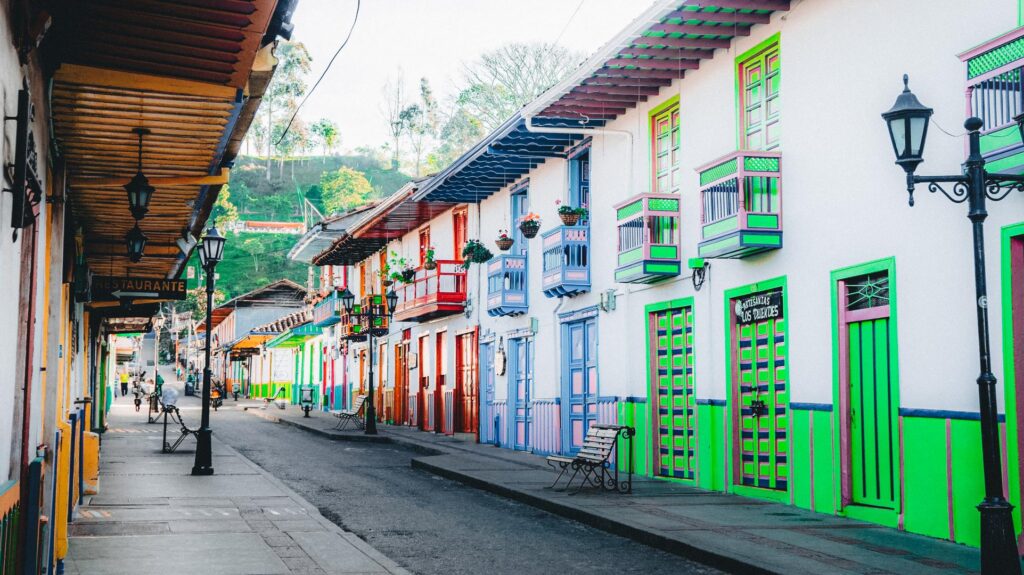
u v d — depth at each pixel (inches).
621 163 699.4
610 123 714.8
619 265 650.2
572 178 783.7
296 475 711.1
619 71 611.5
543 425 838.5
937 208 413.7
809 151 500.7
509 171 872.3
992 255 383.6
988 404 299.0
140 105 327.0
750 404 559.8
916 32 428.8
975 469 390.9
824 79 490.3
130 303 764.0
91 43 286.0
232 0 258.4
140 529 440.8
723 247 530.6
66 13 265.3
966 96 372.2
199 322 3850.9
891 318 441.1
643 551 414.6
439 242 1128.8
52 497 312.8
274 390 2536.9
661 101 645.3
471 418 1063.0
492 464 746.2
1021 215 370.0
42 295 291.7
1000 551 293.9
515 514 522.3
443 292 1052.5
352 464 804.0
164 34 279.0
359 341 1513.3
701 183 555.2
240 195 5733.3
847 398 476.4
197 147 380.8
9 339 227.6
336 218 1453.0
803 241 504.7
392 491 621.0
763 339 550.6
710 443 586.2
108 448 882.1
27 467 258.4
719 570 374.9
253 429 1275.8
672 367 640.4
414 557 400.8
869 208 456.4
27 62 237.8
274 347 2379.4
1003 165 358.9
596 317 740.7
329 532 445.4
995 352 381.4
